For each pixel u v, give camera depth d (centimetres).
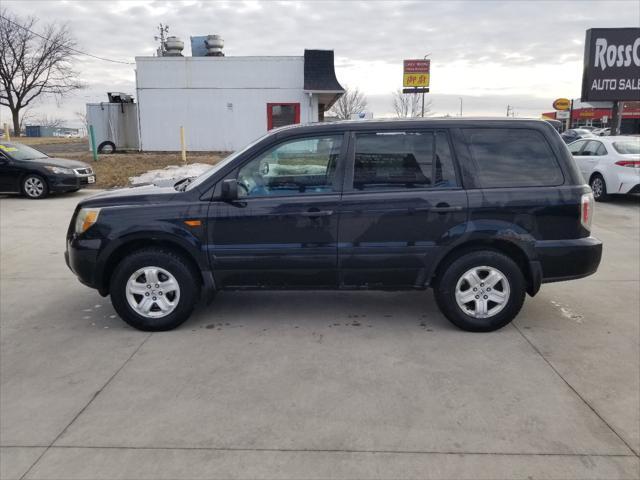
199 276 476
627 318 497
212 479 272
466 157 452
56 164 1305
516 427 317
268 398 352
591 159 1280
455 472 277
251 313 517
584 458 288
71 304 550
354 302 549
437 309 527
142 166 1833
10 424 325
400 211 447
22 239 855
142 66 2384
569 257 452
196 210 454
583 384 370
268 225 452
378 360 409
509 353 420
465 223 447
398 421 324
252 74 2406
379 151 455
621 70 1702
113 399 353
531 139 457
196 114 2436
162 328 470
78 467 283
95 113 2488
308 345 439
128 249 473
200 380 379
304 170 459
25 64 4828
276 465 283
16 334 469
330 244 454
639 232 896
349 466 281
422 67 4084
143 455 293
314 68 2398
